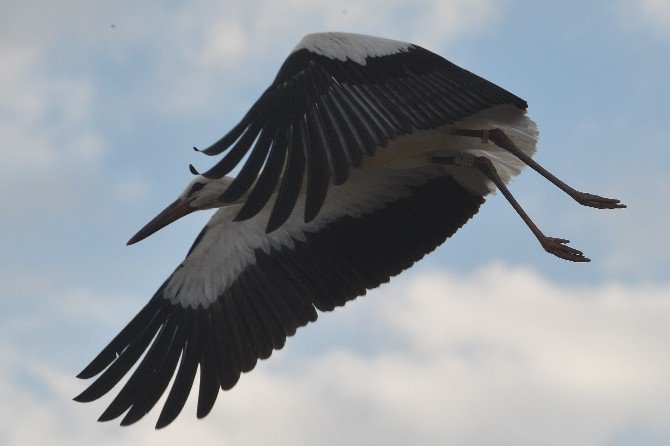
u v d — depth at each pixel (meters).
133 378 13.18
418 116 11.16
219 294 13.40
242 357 13.22
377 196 13.59
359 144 10.49
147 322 13.34
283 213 9.91
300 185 10.07
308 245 13.54
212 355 13.22
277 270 13.47
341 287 13.49
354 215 13.63
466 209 13.47
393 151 12.78
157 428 13.02
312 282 13.47
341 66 10.96
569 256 12.17
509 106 12.06
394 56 11.30
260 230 13.52
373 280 13.55
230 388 13.12
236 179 10.12
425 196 13.52
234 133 10.39
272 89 10.70
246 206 10.02
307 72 10.86
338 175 10.15
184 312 13.37
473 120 12.38
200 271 13.48
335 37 11.17
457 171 13.24
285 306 13.37
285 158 10.21
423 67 11.42
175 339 13.29
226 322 13.30
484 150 12.95
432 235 13.52
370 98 10.93
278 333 13.30
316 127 10.44
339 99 10.77
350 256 13.56
